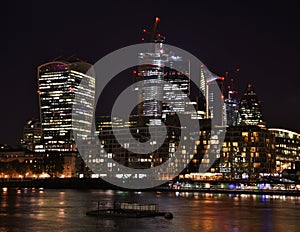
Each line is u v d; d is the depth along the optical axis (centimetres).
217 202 17325
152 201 17738
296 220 10519
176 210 13162
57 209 12950
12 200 17488
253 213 12312
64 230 8244
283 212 12681
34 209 12925
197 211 12825
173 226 9000
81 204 15275
